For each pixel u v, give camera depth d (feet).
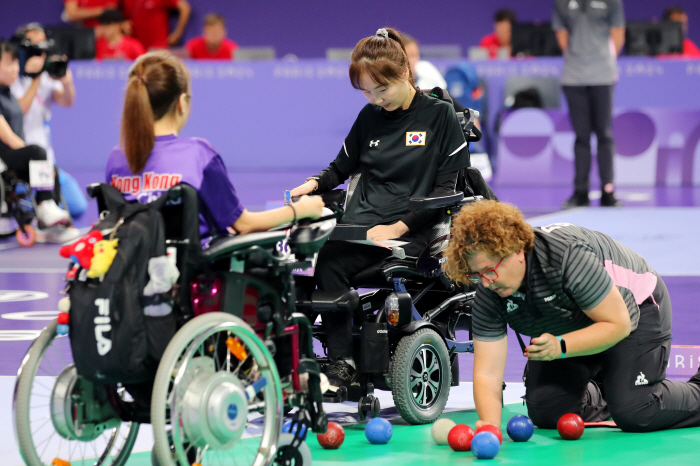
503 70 86.74
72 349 17.65
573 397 24.48
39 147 57.93
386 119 27.20
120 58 94.17
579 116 70.95
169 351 17.16
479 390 23.48
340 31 116.57
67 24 116.67
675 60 85.71
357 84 25.95
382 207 26.73
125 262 17.40
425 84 75.36
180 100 19.10
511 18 92.22
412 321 25.58
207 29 94.27
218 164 18.85
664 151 85.51
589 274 21.95
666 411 24.09
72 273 17.89
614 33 70.38
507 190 81.87
